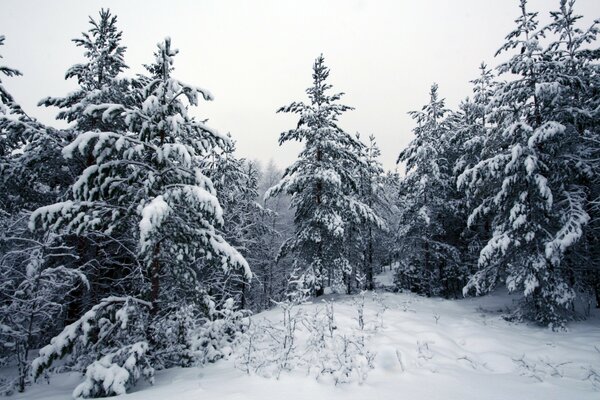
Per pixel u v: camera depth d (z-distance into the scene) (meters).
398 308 13.16
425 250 19.94
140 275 8.45
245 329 8.27
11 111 10.67
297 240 16.11
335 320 9.38
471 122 20.94
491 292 19.33
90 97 10.40
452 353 7.46
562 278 11.21
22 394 6.53
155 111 7.62
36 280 7.93
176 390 5.27
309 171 15.81
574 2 12.02
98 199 7.71
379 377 5.78
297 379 5.45
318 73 16.19
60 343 6.14
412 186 21.66
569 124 11.95
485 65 19.66
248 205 25.34
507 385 5.57
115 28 12.40
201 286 8.21
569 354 7.55
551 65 11.63
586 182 12.43
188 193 7.12
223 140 8.49
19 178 10.43
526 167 10.80
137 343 6.35
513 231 12.01
